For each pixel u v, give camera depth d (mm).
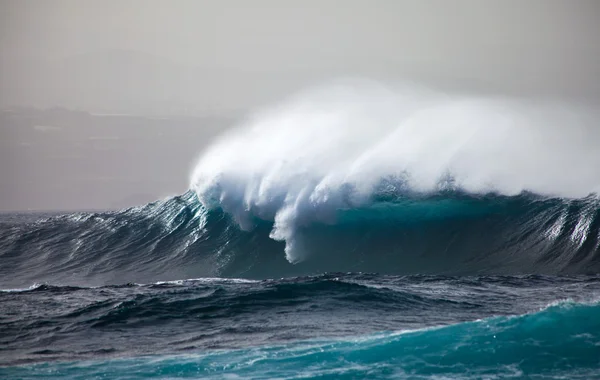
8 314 71438
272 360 53062
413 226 114875
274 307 72188
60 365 53438
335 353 53875
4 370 52312
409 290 81438
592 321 57625
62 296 81875
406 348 54062
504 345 53719
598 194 113438
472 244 110938
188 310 71250
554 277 92750
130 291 84438
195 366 52281
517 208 114938
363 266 110625
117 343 60188
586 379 47344
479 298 77000
